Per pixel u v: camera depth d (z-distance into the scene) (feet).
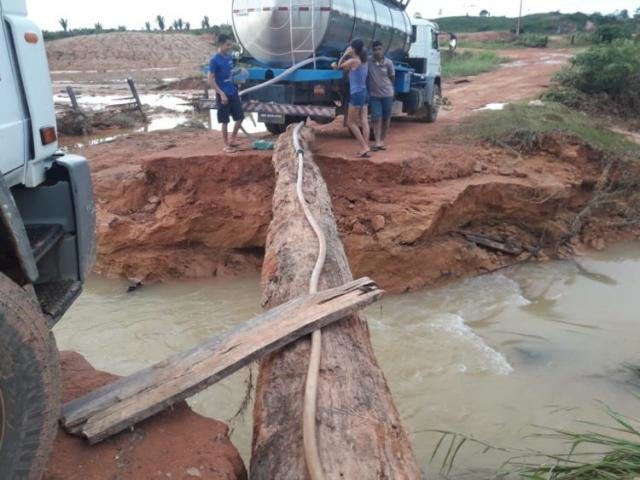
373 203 30.04
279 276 16.12
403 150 34.17
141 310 27.48
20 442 8.30
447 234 31.12
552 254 32.40
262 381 11.67
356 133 31.99
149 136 48.34
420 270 29.01
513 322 25.17
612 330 24.16
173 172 32.48
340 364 11.32
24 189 12.25
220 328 25.55
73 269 12.72
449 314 26.12
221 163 32.04
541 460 16.67
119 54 196.65
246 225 31.60
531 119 39.11
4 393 8.03
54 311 11.19
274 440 9.70
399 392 20.47
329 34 34.71
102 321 26.30
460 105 58.23
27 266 9.30
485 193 31.22
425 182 31.17
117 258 31.37
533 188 31.83
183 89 107.96
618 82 57.11
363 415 9.92
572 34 184.96
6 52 10.28
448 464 16.75
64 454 9.87
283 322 12.28
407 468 9.04
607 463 11.66
